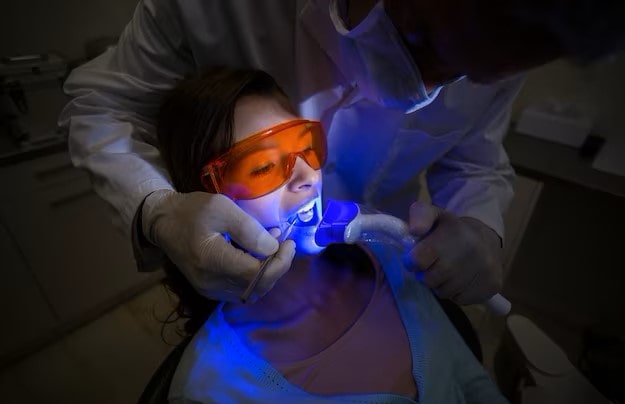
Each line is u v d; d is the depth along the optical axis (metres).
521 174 1.29
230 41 0.80
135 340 1.74
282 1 0.73
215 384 0.69
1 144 1.40
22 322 1.57
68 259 1.61
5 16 1.60
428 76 0.55
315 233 0.73
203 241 0.62
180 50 0.81
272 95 0.73
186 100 0.70
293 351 0.75
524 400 0.97
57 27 1.77
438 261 0.72
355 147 0.97
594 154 1.33
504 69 0.41
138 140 0.82
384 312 0.82
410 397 0.70
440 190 1.05
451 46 0.41
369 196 1.09
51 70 1.47
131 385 1.56
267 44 0.79
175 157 0.75
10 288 1.48
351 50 0.64
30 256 1.49
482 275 0.75
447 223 0.76
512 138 1.45
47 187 1.45
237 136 0.67
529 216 1.46
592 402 0.93
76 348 1.70
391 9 0.48
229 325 0.77
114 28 1.98
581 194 1.26
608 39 0.28
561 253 1.47
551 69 1.41
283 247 0.63
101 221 1.66
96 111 0.80
